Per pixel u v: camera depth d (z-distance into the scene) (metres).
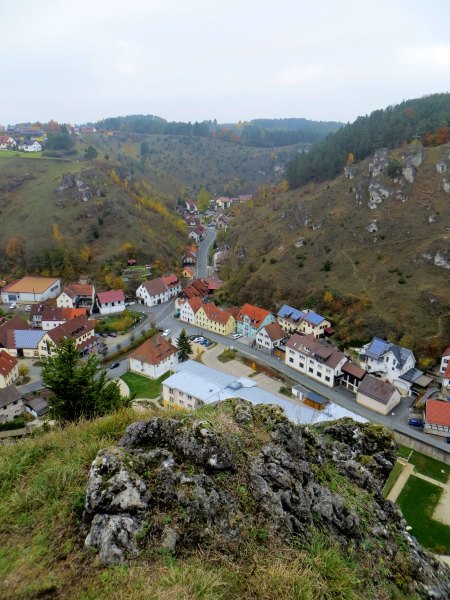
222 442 8.77
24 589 6.07
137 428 9.20
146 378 54.44
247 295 81.69
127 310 80.06
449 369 49.88
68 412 16.59
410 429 43.78
